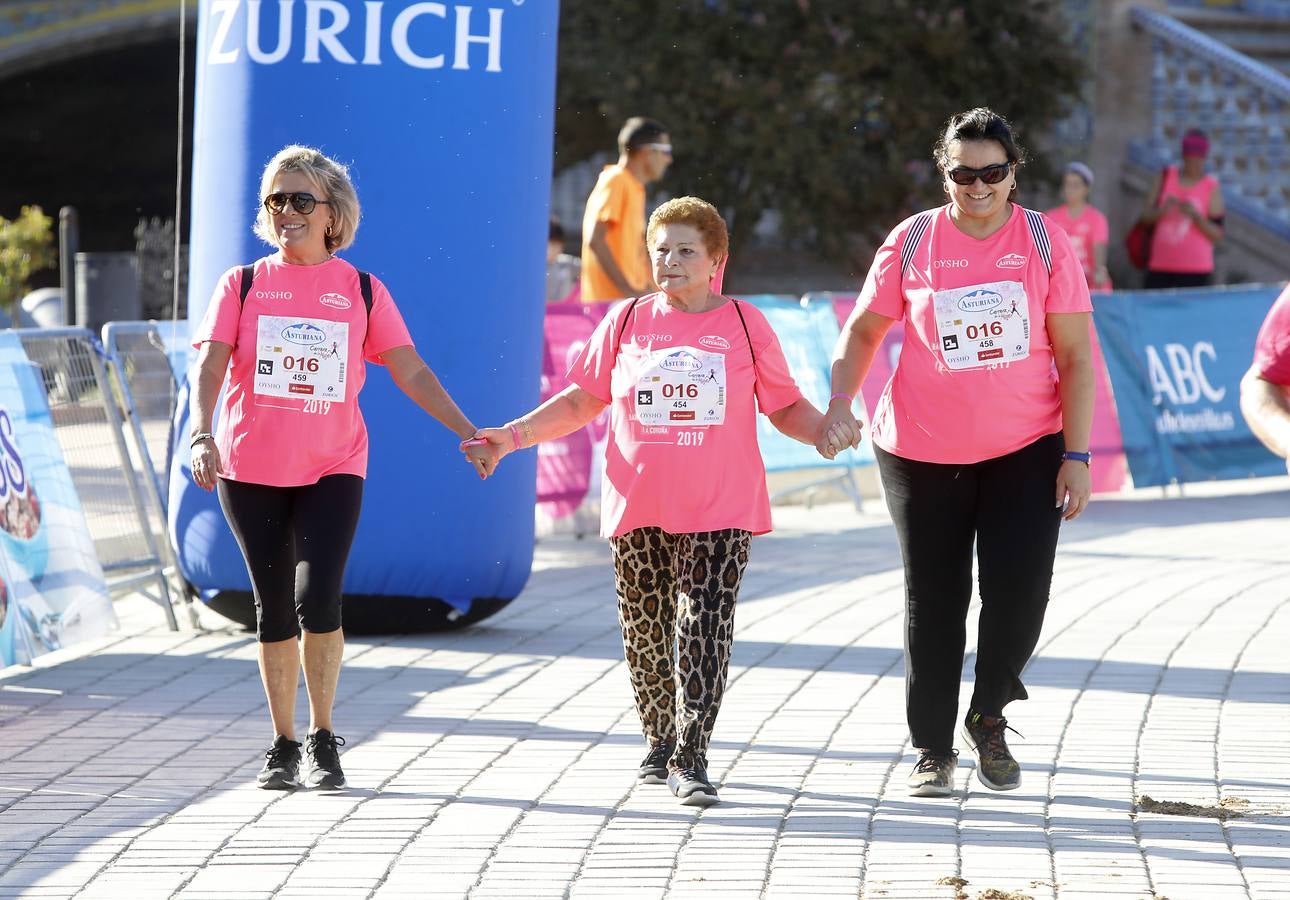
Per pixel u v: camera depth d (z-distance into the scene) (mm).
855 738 11836
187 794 10531
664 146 21656
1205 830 9688
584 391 10719
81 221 65125
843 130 36000
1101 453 25266
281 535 10734
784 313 24188
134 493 16203
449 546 15008
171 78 57938
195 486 15297
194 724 12320
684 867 9078
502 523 15203
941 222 10148
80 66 56625
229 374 10852
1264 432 8383
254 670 14148
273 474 10617
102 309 37531
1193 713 12500
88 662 14477
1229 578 18547
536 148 15195
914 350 10141
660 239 10367
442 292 14711
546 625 16047
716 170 36156
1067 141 41938
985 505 10156
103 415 16031
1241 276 41500
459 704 12867
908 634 10398
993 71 36844
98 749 11617
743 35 35719
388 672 13969
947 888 8695
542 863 9148
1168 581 18344
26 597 13758
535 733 12016
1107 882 8758
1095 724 12180
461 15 14688
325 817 10008
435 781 10789
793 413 10516
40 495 14383
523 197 15070
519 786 10664
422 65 14586
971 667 14180
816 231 37094
